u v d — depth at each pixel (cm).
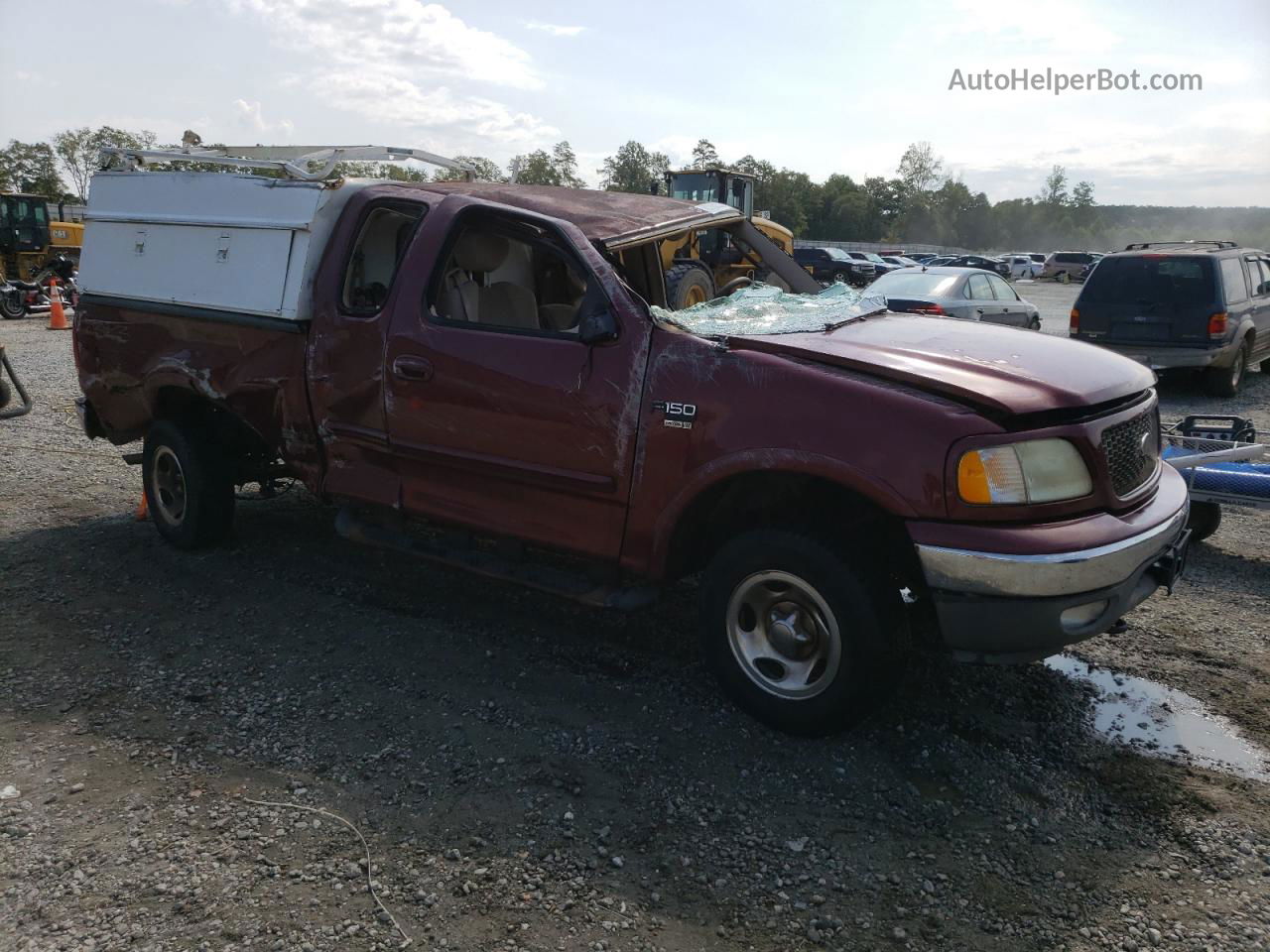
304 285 457
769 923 267
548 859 292
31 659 426
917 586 347
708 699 393
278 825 308
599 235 399
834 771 341
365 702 390
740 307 412
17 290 2061
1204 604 501
